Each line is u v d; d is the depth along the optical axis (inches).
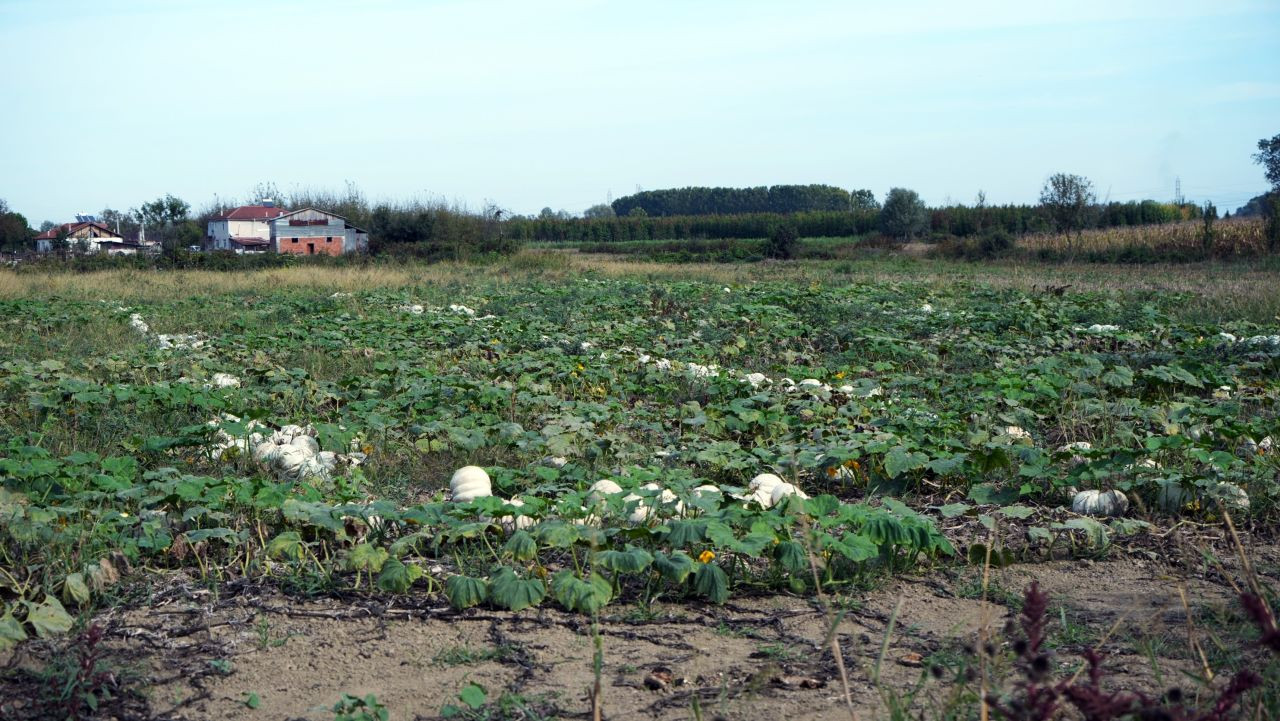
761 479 244.8
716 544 174.2
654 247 2185.0
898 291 864.3
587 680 144.8
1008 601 176.2
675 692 140.3
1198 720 87.7
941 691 136.9
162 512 207.0
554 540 178.7
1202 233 1457.9
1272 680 127.1
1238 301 692.7
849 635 162.2
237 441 279.7
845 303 689.6
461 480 239.6
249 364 442.6
